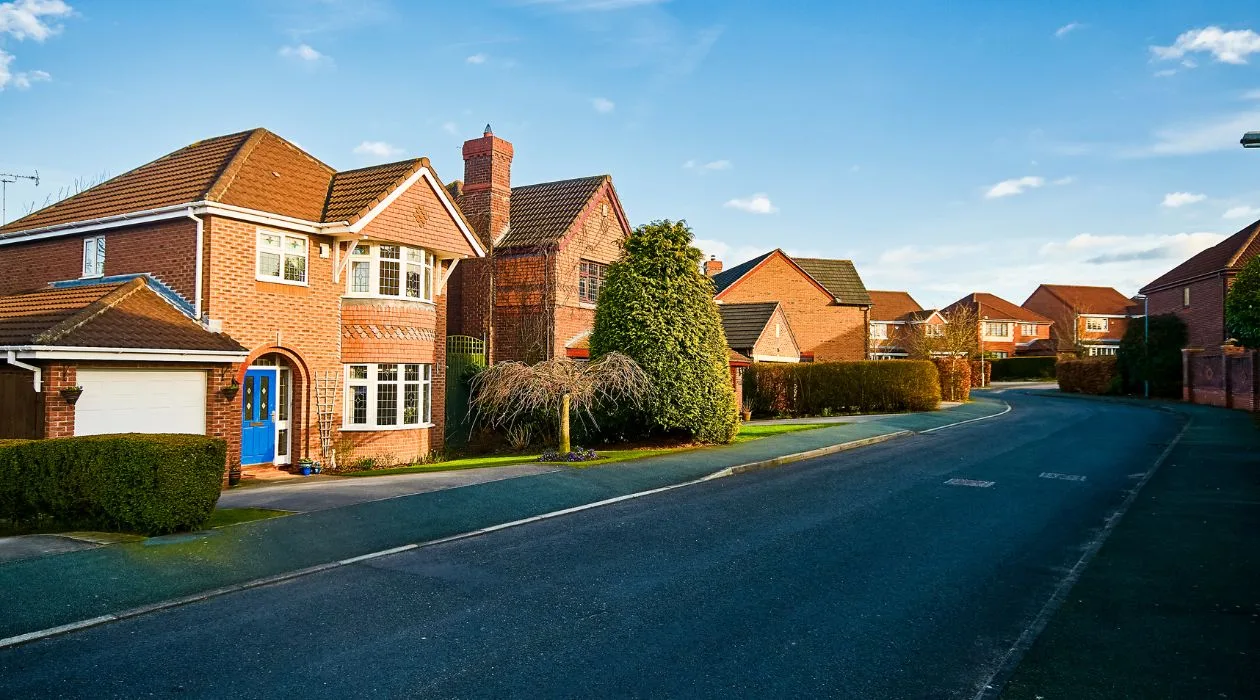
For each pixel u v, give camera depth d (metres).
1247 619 7.14
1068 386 53.22
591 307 27.39
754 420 32.91
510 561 9.40
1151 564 9.05
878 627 7.02
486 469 15.90
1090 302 84.31
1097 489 14.41
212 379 16.08
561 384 17.91
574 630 6.95
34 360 13.45
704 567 9.03
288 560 9.27
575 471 15.50
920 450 21.12
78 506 10.21
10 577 7.99
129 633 6.91
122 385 14.66
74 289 17.27
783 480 15.75
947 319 66.12
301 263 18.48
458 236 21.95
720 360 21.62
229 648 6.54
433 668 6.09
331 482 15.07
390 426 20.03
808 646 6.55
